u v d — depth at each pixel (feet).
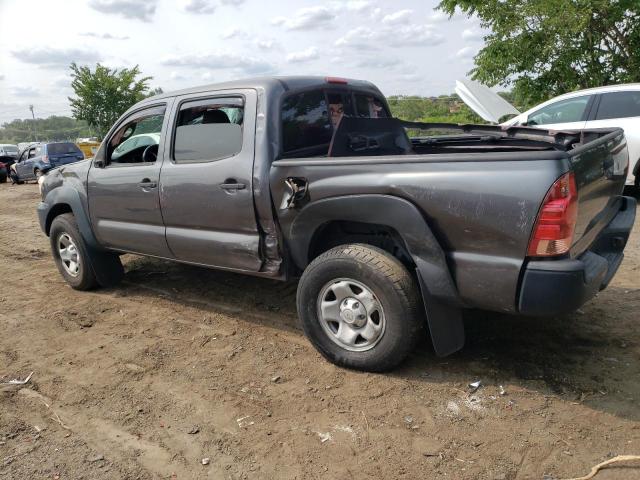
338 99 14.26
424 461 8.66
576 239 9.67
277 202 11.82
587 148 9.87
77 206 16.60
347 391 10.75
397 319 10.52
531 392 10.37
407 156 10.11
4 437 9.84
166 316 15.24
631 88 26.61
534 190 8.88
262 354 12.60
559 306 9.13
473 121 48.93
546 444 8.89
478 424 9.50
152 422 10.12
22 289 18.43
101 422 10.21
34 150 69.21
